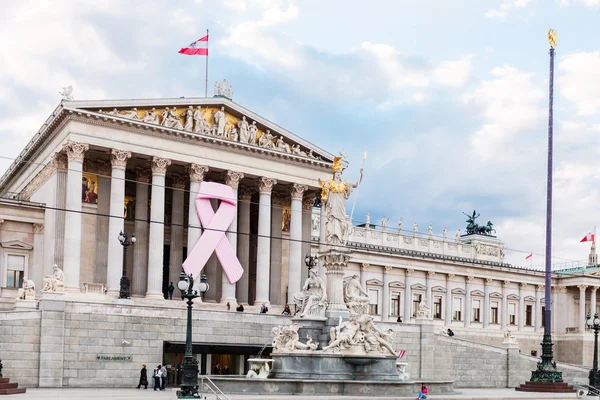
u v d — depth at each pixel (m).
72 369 56.41
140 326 59.56
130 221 82.19
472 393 53.34
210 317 63.31
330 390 44.25
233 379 43.88
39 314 55.66
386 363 49.09
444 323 113.06
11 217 77.00
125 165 74.88
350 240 106.56
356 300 54.47
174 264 82.19
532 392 57.25
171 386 61.09
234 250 79.50
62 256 73.31
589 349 121.62
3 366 53.69
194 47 80.31
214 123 81.06
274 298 88.06
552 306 126.12
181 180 84.25
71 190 71.38
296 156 85.31
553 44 61.47
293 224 85.75
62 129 74.31
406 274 109.88
